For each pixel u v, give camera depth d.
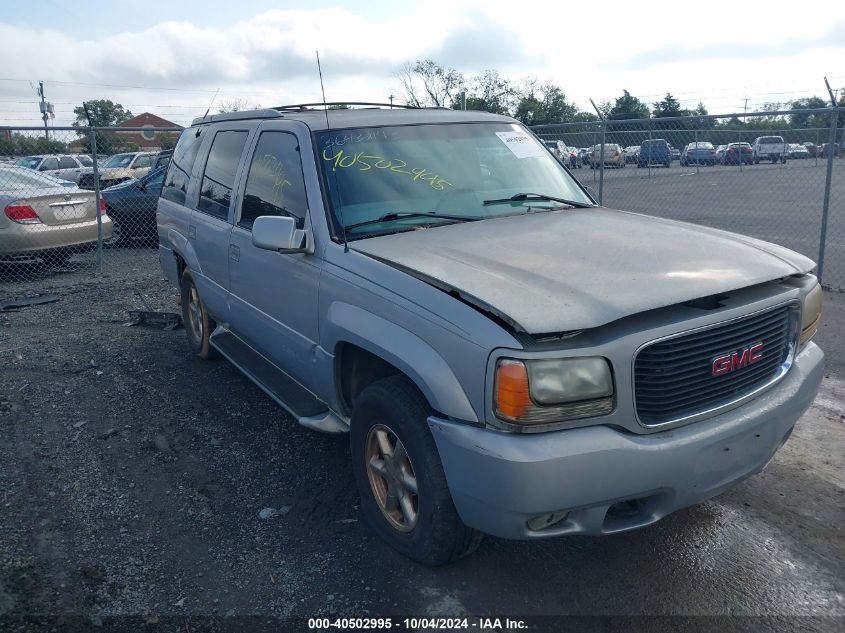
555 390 2.67
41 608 3.09
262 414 5.18
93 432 4.90
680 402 2.91
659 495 2.91
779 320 3.30
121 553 3.51
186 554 3.50
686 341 2.90
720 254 3.39
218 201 5.19
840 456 4.39
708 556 3.42
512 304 2.78
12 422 5.08
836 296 8.21
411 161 4.21
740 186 15.21
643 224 3.94
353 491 4.07
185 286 6.29
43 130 10.09
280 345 4.30
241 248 4.64
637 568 3.34
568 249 3.38
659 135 14.09
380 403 3.29
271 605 3.13
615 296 2.84
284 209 4.17
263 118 4.84
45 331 7.50
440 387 2.87
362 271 3.41
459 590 3.20
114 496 4.05
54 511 3.89
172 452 4.59
